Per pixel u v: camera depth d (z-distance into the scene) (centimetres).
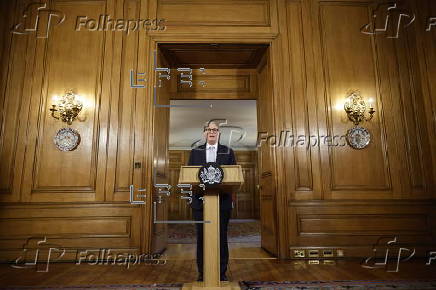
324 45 412
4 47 392
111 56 398
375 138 391
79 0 412
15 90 385
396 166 384
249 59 470
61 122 379
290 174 375
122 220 356
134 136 377
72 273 284
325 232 363
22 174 364
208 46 421
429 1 414
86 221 355
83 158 371
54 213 356
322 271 289
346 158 384
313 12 421
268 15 419
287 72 402
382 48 416
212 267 205
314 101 396
